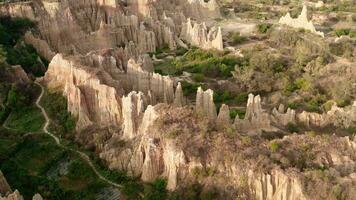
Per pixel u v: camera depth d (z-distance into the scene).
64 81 91.50
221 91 108.94
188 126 68.94
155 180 67.56
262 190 61.34
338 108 100.25
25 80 97.38
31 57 109.19
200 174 63.75
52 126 84.06
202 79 115.00
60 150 77.69
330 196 59.44
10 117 87.62
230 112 94.94
